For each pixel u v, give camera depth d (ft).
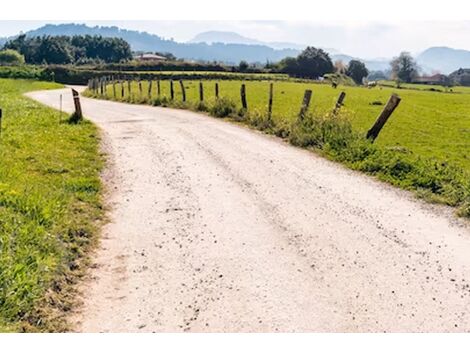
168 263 25.25
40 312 19.79
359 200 36.22
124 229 29.81
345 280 23.63
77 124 70.38
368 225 31.19
